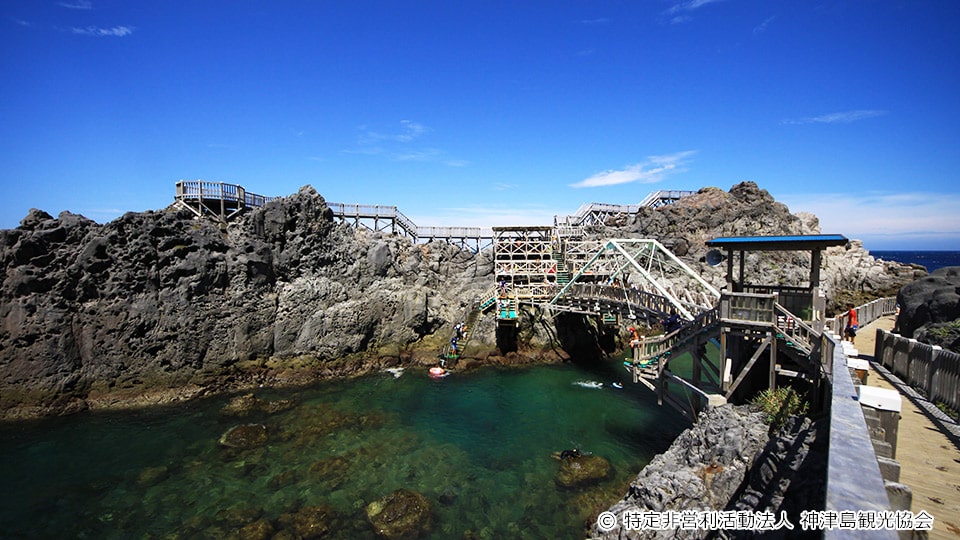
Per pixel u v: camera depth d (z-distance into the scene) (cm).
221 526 1761
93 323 3044
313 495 1948
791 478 1304
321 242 3859
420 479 2062
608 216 6072
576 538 1675
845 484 398
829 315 4866
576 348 4141
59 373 2909
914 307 2397
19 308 2884
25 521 1811
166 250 3253
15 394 2833
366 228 4475
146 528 1761
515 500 1900
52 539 1716
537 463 2181
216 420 2716
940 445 1057
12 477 2112
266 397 3131
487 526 1750
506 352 4006
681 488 1436
